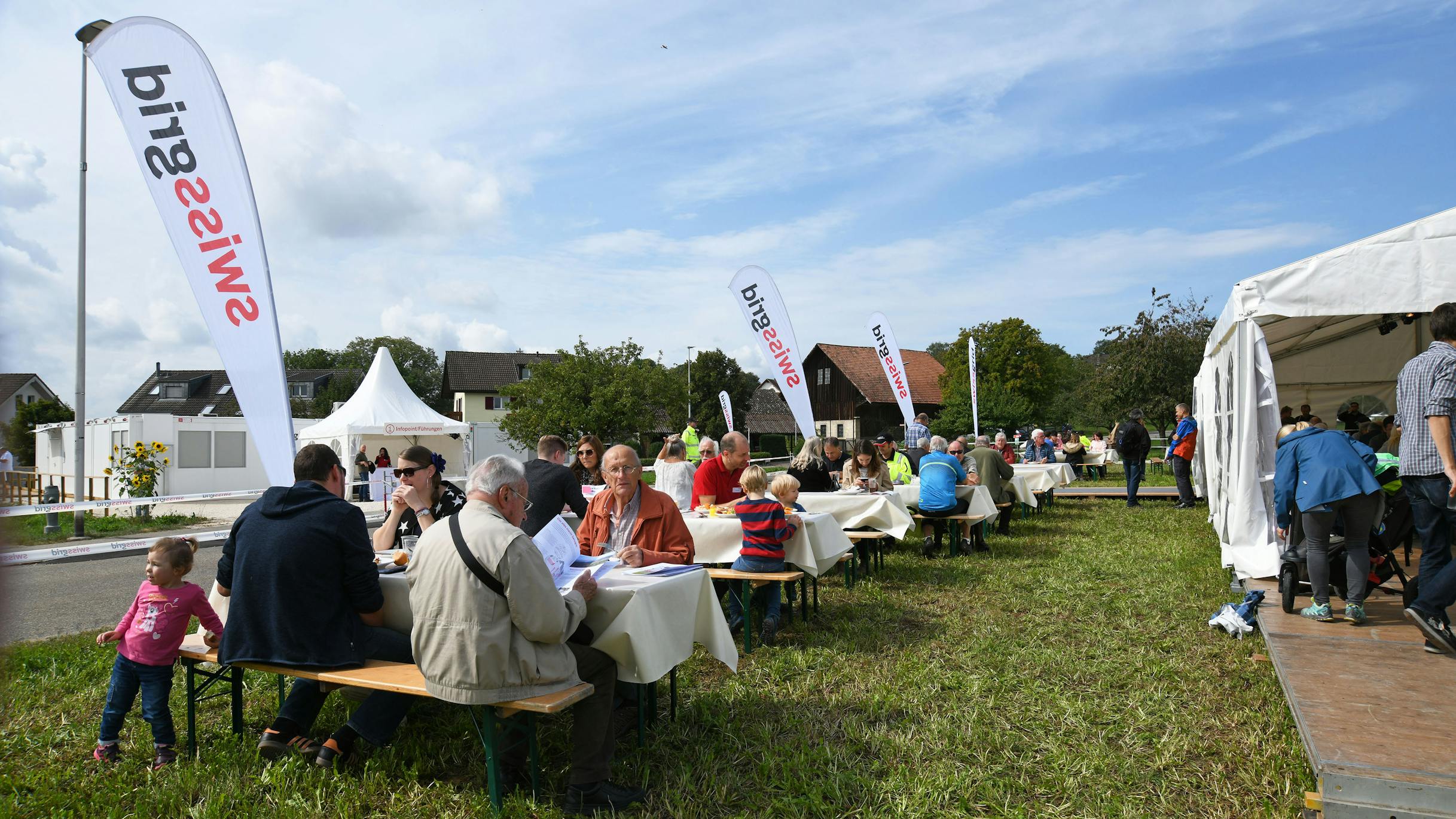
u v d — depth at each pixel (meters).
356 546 3.84
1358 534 4.96
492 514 3.39
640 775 3.79
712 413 62.81
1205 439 10.84
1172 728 4.20
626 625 3.69
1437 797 2.87
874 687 4.85
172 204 5.36
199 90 5.30
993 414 39.84
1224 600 6.68
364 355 81.94
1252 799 3.46
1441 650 4.33
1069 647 5.58
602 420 32.06
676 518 5.22
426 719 4.41
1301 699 3.72
